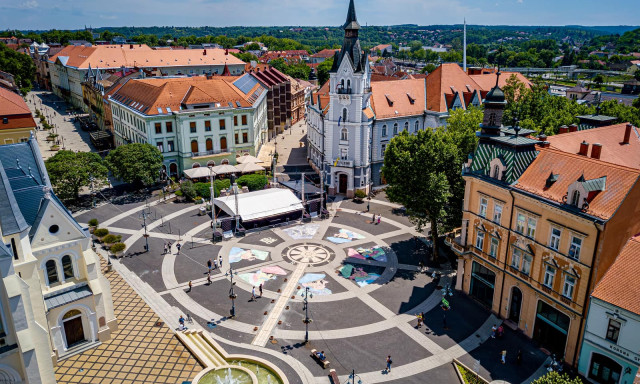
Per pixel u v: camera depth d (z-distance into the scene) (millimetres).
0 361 35469
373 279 63750
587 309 43969
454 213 66438
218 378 42500
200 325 52781
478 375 45094
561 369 45438
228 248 72562
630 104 163375
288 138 150625
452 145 66062
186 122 99500
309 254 70938
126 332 49531
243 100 110125
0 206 36812
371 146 97750
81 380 42062
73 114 181375
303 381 44438
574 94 176375
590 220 42000
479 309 56938
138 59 198250
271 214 79438
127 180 91250
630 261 42188
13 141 96375
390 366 46656
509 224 51969
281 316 54969
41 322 39375
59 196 85438
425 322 54188
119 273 63562
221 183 95562
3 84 140875
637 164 59219
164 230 78562
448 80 105438
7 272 33969
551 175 48500
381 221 84062
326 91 117500
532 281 49625
